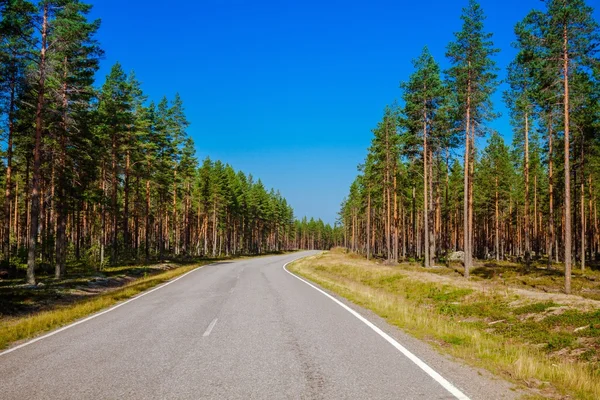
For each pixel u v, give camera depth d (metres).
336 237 174.88
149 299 15.01
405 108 33.72
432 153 35.12
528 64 26.36
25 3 18.92
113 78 33.00
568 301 11.41
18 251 30.05
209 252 82.12
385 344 7.54
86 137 27.19
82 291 18.41
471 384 5.24
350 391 4.95
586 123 28.36
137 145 35.62
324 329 8.98
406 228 67.69
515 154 38.97
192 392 4.97
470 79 27.06
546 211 48.88
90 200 30.23
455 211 55.75
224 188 66.44
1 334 8.77
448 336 8.44
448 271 28.64
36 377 5.73
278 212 105.00
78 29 20.70
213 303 13.48
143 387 5.19
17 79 20.47
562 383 5.46
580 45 19.52
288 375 5.62
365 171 52.78
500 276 25.50
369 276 24.19
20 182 43.00
